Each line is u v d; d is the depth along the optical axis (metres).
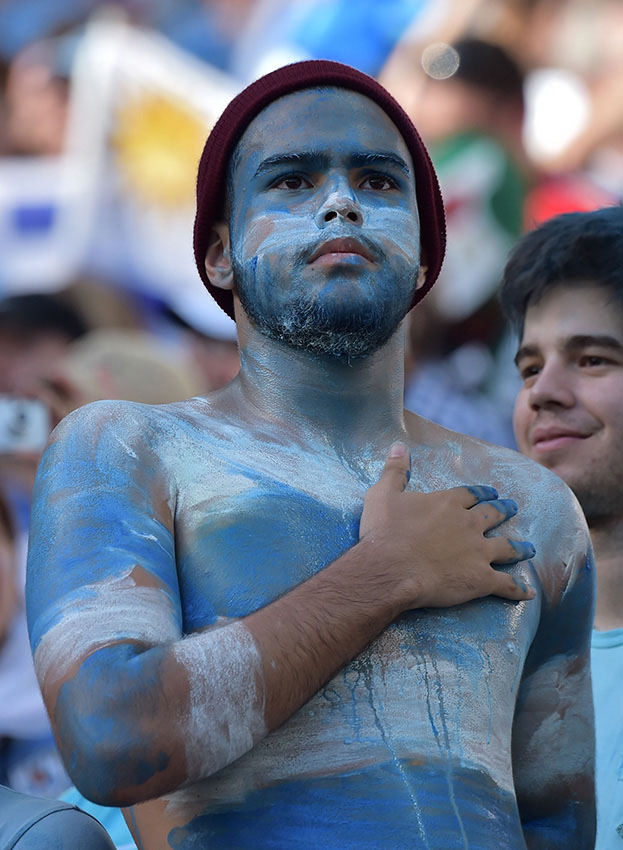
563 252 8.94
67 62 18.66
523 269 9.24
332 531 6.35
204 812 5.96
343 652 5.80
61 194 18.31
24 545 15.85
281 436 6.77
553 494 7.07
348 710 6.03
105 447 6.38
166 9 18.94
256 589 6.12
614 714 8.48
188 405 6.95
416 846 5.82
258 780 5.93
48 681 5.71
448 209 18.30
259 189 6.89
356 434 6.91
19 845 6.11
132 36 18.81
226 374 17.88
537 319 9.10
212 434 6.69
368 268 6.65
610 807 8.20
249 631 5.74
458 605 6.34
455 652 6.25
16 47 18.66
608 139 18.92
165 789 5.55
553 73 19.02
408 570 6.09
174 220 18.41
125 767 5.46
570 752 7.10
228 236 7.19
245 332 7.05
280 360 6.90
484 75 18.73
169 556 6.16
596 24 18.92
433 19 18.92
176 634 5.88
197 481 6.43
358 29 18.97
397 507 6.37
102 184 18.41
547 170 18.83
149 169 18.55
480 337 17.53
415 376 17.36
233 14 18.91
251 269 6.79
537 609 6.73
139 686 5.53
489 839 5.95
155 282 18.12
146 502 6.25
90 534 6.06
